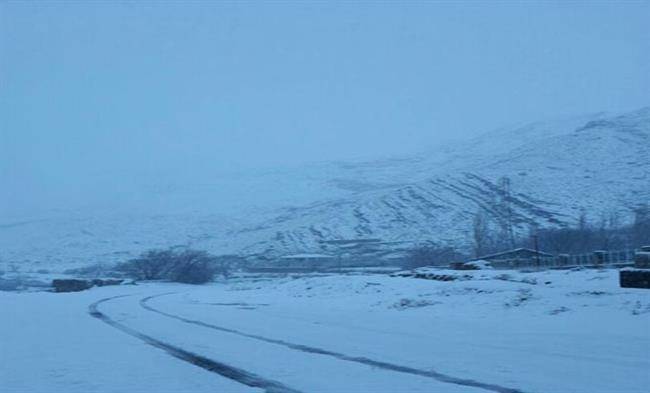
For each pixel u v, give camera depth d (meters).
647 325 16.02
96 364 11.61
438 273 37.44
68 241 148.62
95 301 34.38
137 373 10.59
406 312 23.33
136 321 20.77
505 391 8.64
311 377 9.94
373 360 11.55
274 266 91.62
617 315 17.94
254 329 17.61
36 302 33.38
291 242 113.69
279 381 9.66
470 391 8.69
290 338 15.23
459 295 25.84
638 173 105.94
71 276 87.19
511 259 56.22
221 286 61.00
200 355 12.55
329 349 13.12
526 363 10.88
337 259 92.75
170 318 21.91
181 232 146.75
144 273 72.62
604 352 11.98
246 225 145.00
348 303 28.95
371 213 121.56
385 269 77.06
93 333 16.98
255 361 11.64
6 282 79.25
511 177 118.38
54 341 15.16
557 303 20.86
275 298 35.62
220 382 9.70
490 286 26.44
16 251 144.25
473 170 131.38
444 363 11.05
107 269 98.00
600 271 32.16
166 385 9.56
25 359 12.30
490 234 87.06
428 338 14.88
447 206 113.50
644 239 64.75
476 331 16.28
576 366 10.48
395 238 104.31
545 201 101.94
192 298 37.38
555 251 66.69
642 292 21.00
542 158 125.38
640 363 10.69
